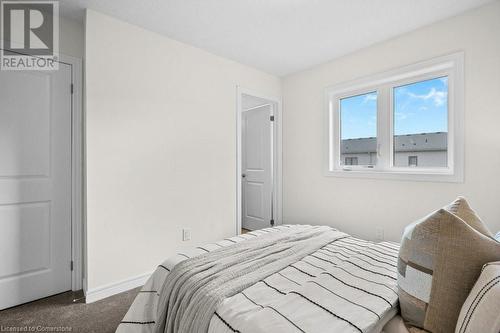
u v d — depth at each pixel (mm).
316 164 3240
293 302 985
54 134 2129
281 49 2791
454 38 2152
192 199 2719
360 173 2793
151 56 2416
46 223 2100
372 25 2309
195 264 1369
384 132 2703
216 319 976
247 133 4270
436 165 2385
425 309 860
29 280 2020
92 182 2076
